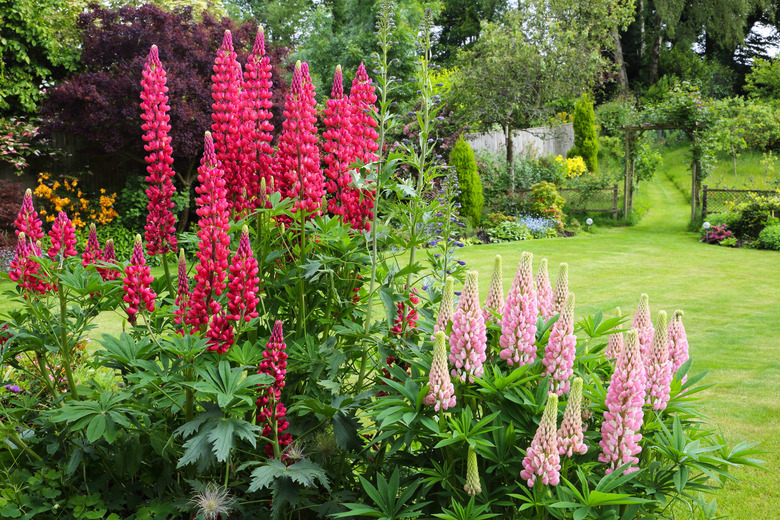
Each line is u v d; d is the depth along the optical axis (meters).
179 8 15.90
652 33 36.69
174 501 2.30
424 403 2.13
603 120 29.00
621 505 2.12
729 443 4.36
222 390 2.02
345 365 2.88
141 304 2.33
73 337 2.63
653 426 2.33
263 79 2.78
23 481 2.27
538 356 2.36
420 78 3.09
